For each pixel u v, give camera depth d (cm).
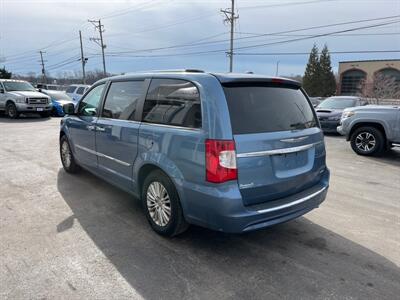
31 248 349
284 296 282
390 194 554
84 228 399
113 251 347
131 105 415
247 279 305
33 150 851
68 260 328
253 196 320
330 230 409
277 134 331
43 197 500
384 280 308
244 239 380
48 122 1542
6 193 514
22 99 1638
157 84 382
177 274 310
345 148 1011
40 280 295
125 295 278
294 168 351
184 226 359
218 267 323
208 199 311
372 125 876
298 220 437
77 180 584
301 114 376
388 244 377
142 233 388
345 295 285
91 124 491
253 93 337
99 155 480
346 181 630
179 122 341
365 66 4741
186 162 326
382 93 3966
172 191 349
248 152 311
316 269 323
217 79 323
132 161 402
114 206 469
